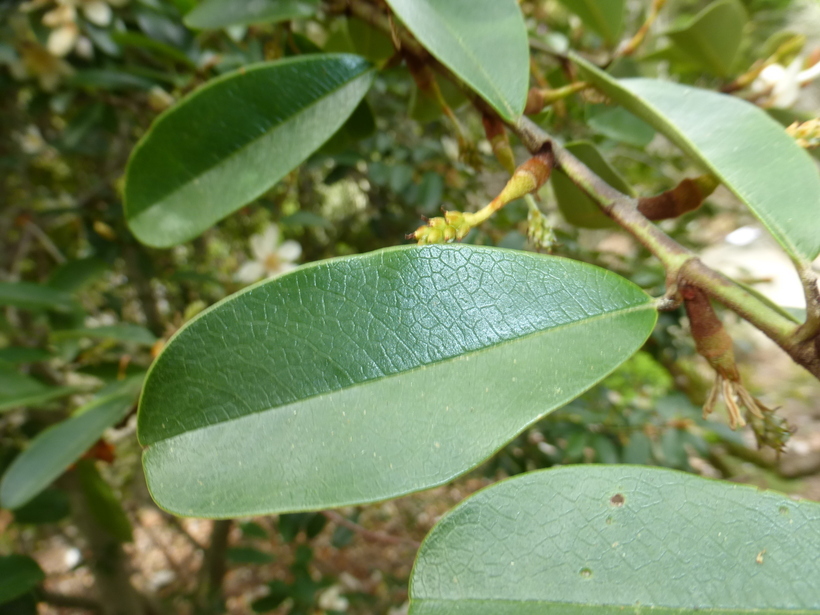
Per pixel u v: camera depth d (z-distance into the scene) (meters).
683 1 0.26
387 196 0.32
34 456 0.12
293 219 0.23
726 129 0.08
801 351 0.06
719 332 0.07
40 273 0.32
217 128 0.11
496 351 0.07
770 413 0.07
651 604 0.06
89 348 0.19
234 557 0.33
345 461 0.06
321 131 0.11
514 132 0.08
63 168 0.36
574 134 0.27
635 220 0.08
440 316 0.07
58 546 0.53
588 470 0.06
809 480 0.42
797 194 0.07
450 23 0.09
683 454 0.25
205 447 0.06
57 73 0.21
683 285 0.07
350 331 0.07
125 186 0.11
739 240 0.28
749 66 0.19
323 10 0.13
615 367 0.07
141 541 0.58
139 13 0.17
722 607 0.06
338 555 0.47
